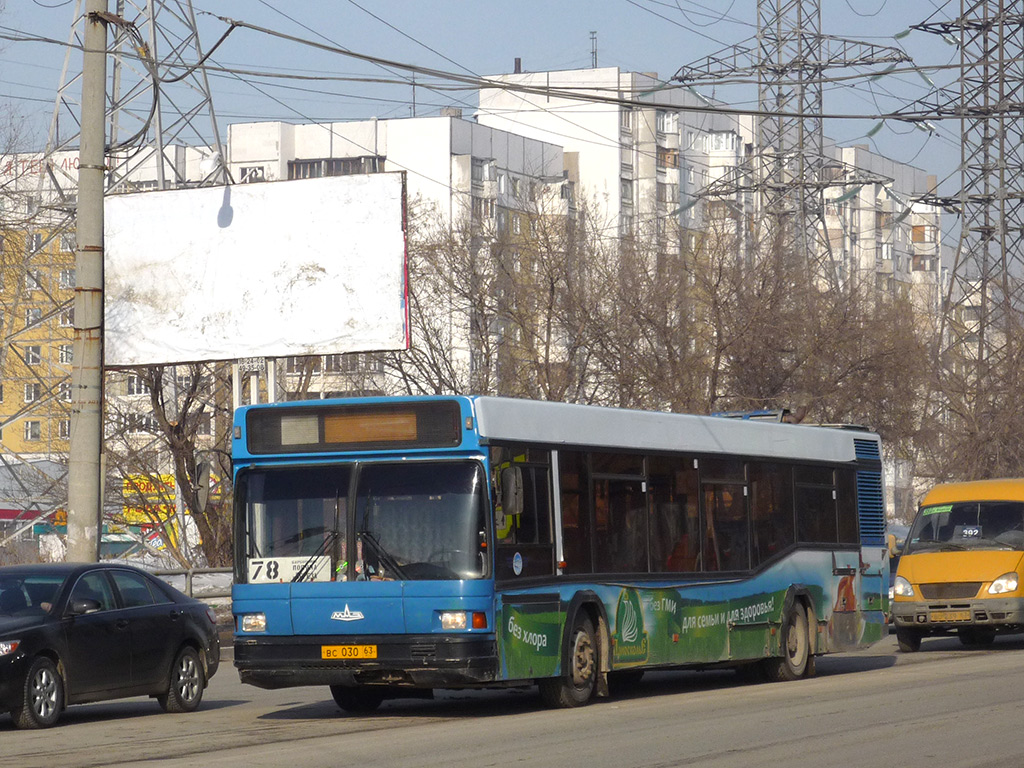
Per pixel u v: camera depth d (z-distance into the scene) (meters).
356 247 26.55
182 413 38.25
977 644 24.55
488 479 12.88
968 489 23.69
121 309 27.88
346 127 80.88
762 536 17.23
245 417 13.55
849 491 19.42
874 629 19.62
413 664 12.65
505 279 42.00
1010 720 12.58
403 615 12.73
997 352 50.56
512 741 11.30
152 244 27.77
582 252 42.69
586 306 41.41
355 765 9.99
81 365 19.67
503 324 42.44
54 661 13.15
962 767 9.91
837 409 41.12
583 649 14.09
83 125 19.92
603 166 87.44
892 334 42.72
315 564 13.06
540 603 13.41
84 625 13.50
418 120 79.38
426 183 79.00
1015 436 48.28
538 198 44.75
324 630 12.94
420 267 42.16
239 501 13.46
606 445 14.73
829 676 18.09
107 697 13.69
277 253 26.98
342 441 13.23
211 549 37.84
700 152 93.94
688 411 39.50
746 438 17.22
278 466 13.41
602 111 87.56
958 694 14.88
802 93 54.94
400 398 13.12
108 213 28.00
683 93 91.50
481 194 79.94
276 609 13.09
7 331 38.69
